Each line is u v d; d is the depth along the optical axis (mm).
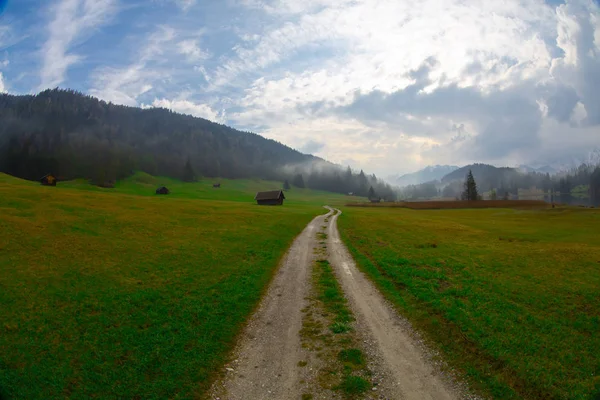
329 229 58156
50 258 26844
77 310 18922
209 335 17078
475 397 12281
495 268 30156
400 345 16109
